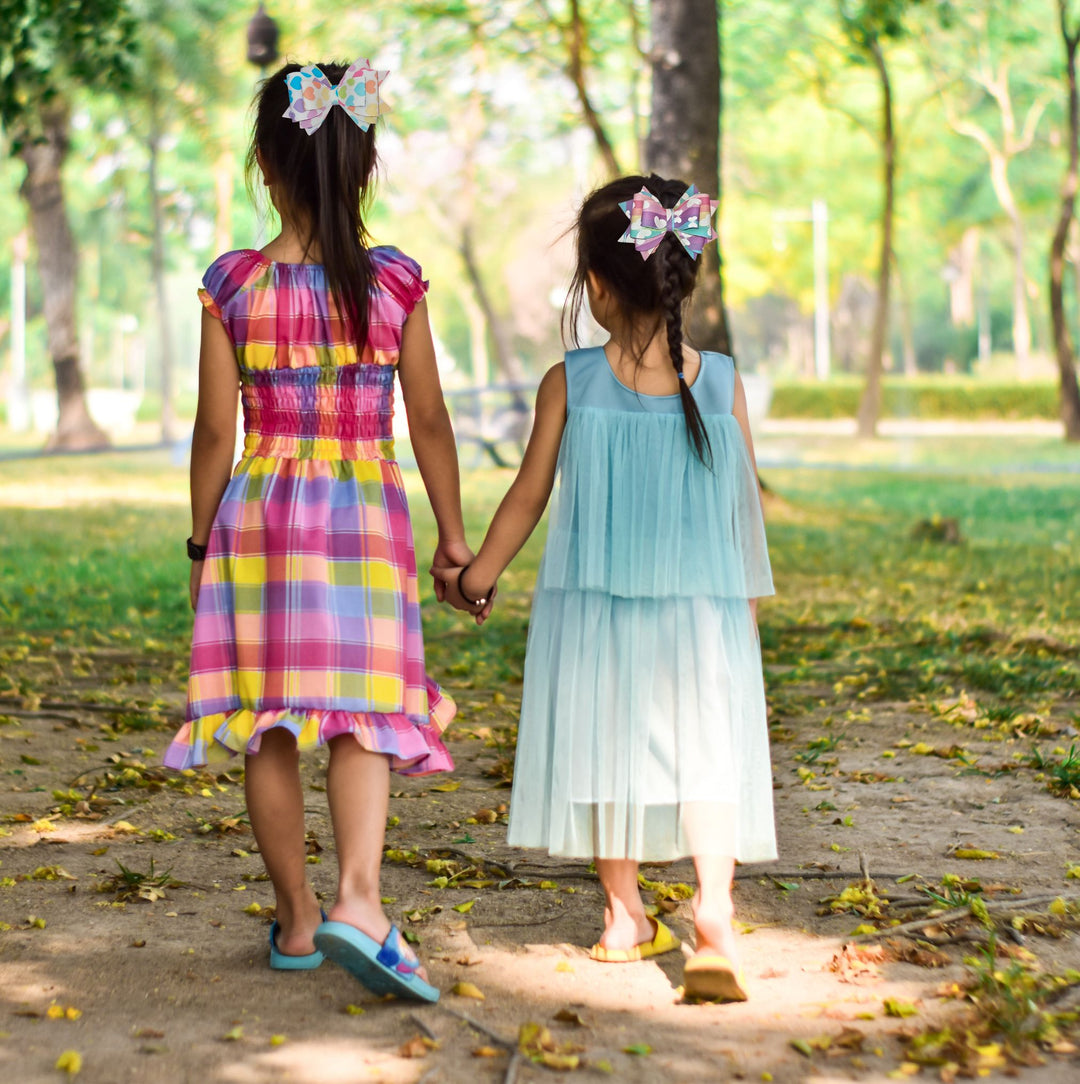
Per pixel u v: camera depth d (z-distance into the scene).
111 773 4.74
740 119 30.81
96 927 3.19
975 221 41.59
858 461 23.31
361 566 2.70
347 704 2.64
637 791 2.80
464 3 19.38
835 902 3.34
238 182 32.78
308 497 2.70
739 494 2.93
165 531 13.00
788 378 46.53
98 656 7.20
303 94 2.70
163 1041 2.53
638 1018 2.67
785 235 45.19
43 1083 2.35
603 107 24.34
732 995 2.70
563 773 2.83
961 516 14.34
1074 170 24.81
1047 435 30.31
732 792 2.79
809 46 24.83
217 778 4.73
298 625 2.65
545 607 2.92
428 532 13.12
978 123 35.28
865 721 5.66
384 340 2.75
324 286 2.72
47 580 9.86
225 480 2.81
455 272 45.16
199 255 42.94
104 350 68.38
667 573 2.83
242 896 3.45
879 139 27.16
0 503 15.64
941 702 5.96
